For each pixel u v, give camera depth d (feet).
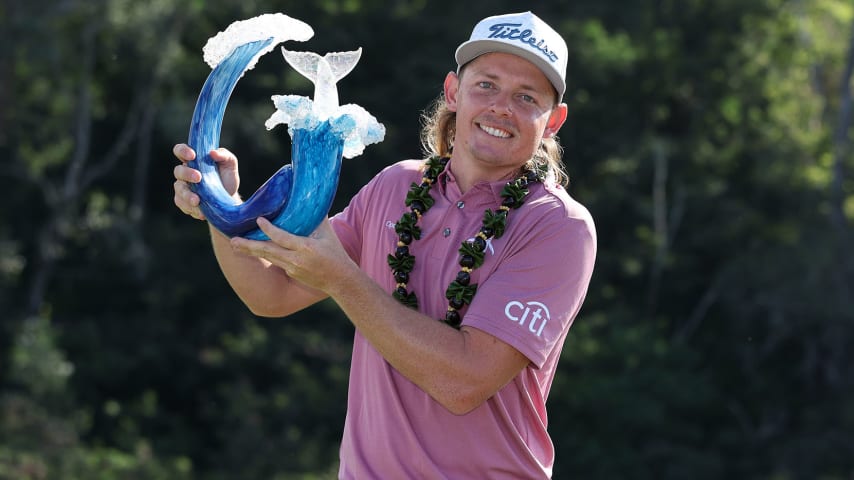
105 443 161.27
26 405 150.30
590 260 22.29
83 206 186.29
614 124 200.03
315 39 185.47
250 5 178.29
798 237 196.03
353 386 23.57
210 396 173.17
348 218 24.71
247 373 171.94
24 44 160.56
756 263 189.16
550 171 23.27
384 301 20.66
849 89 210.59
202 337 177.06
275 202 20.35
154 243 182.70
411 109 186.09
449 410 21.35
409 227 23.06
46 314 180.04
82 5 163.22
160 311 178.50
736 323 195.11
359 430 23.20
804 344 194.70
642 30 203.92
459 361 20.89
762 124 209.97
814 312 184.96
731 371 193.47
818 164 212.43
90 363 167.73
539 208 22.29
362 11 191.72
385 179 24.41
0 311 168.04
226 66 21.25
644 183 198.08
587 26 189.57
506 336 21.17
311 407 163.02
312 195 20.08
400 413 22.26
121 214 180.55
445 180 23.54
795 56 212.02
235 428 160.66
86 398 166.40
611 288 194.18
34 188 179.22
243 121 171.22
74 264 181.47
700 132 207.82
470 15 195.31
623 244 193.47
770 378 191.72
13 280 174.09
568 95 188.03
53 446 145.18
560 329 21.90
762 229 199.11
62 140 178.70
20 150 176.96
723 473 173.06
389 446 22.35
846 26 222.69
